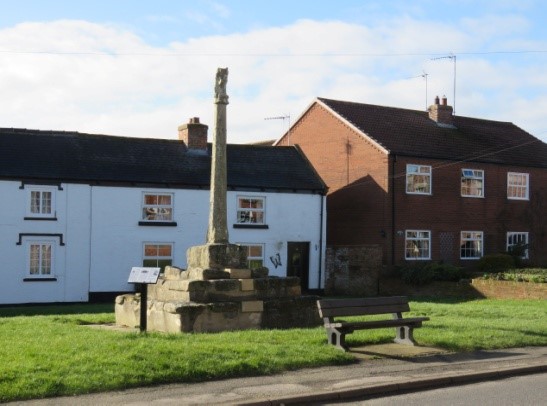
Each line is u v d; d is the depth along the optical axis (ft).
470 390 35.99
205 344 41.16
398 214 119.85
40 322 57.57
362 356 42.52
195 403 30.83
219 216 55.06
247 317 51.62
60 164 104.12
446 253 125.39
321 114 132.57
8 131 106.22
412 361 41.65
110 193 105.60
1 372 33.24
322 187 121.08
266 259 115.75
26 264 100.07
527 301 90.89
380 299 46.42
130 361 36.06
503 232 132.98
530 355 44.91
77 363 35.68
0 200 98.84
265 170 119.65
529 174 137.49
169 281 54.19
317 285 119.55
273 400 31.65
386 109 135.95
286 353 40.57
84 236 103.65
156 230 108.17
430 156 123.75
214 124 55.47
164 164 111.96
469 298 101.09
